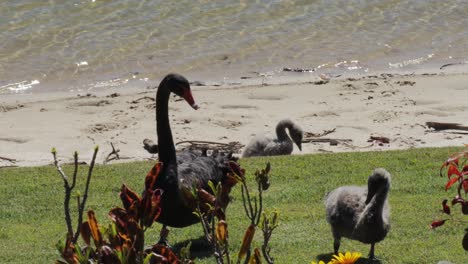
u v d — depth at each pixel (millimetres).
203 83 22922
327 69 24141
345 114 19328
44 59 24812
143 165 14070
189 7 29000
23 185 12695
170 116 19250
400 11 28969
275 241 10016
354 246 9891
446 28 27547
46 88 22859
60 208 11531
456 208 10969
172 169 9250
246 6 29250
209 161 9852
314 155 14227
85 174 13281
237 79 23328
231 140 17672
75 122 19203
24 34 26484
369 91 21156
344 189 9727
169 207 9180
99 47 25688
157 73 23953
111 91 22438
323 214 11008
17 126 18969
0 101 21562
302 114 19406
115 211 4832
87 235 4855
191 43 26125
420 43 26281
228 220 10672
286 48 25781
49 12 28219
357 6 29344
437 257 9375
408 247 9742
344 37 26750
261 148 16125
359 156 13992
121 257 4477
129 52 25375
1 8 28438
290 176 12750
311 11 28906
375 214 9102
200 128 18438
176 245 10016
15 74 23766
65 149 17297
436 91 21000
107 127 18781
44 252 9859
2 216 11258
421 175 12531
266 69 24172
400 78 22438
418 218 10617
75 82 23297
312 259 9484
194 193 5535
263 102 20562
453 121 18438
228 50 25594
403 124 18359
